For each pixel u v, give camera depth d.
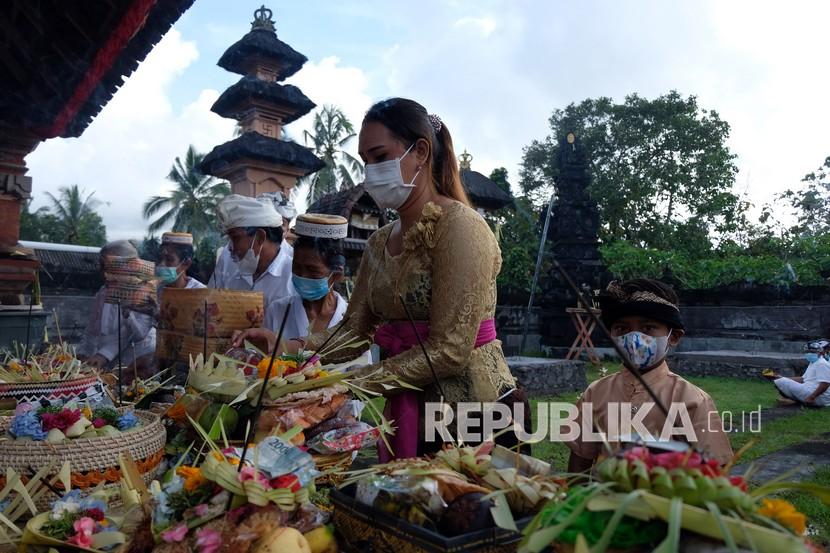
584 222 17.33
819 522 3.47
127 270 2.93
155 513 1.17
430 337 1.82
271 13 8.29
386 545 1.11
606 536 0.81
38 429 1.60
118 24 3.09
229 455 1.23
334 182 21.59
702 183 26.47
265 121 8.12
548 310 16.69
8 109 3.43
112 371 2.89
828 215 25.25
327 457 1.62
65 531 1.29
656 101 26.44
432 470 1.20
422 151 1.96
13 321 3.99
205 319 2.19
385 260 2.07
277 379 1.63
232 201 3.15
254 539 1.05
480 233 1.85
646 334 1.96
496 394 1.92
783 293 14.82
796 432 6.61
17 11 3.03
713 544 0.81
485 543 1.04
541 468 1.27
